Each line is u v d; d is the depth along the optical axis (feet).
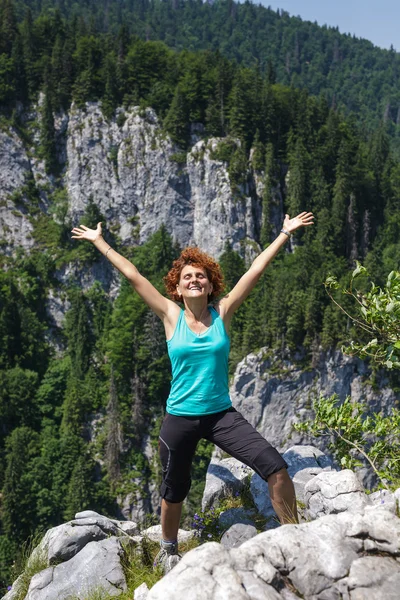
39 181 479.00
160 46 528.22
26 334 406.00
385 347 31.86
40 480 318.86
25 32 512.63
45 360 411.75
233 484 33.37
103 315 434.71
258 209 463.01
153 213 470.39
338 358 340.18
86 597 25.03
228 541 28.50
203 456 306.55
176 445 23.61
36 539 32.12
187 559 17.53
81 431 360.48
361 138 640.17
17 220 464.65
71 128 479.82
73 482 318.24
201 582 16.60
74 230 26.68
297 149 466.29
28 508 306.14
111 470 339.16
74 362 403.34
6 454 338.13
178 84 474.49
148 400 371.56
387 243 479.82
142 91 490.08
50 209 476.54
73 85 479.82
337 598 16.96
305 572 17.46
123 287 436.76
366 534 18.45
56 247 456.04
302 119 488.44
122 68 482.69
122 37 504.43
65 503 320.70
